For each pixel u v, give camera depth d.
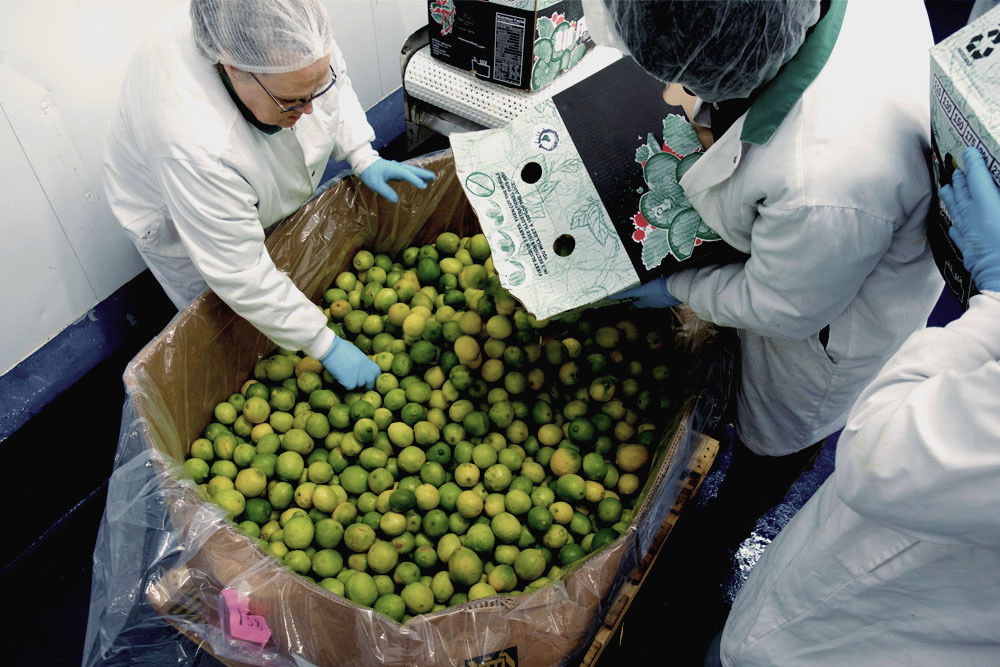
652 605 2.10
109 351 2.29
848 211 1.09
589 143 1.43
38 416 2.13
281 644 1.28
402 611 1.49
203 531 1.32
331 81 1.45
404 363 1.85
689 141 1.40
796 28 1.02
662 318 1.86
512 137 1.47
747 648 1.38
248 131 1.44
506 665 1.28
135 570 1.34
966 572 0.96
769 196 1.14
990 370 0.78
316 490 1.66
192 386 1.70
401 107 3.07
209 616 1.30
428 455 1.75
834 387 1.51
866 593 1.10
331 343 1.74
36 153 1.86
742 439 1.86
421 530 1.67
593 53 2.27
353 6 2.58
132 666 1.76
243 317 1.71
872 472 0.91
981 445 0.79
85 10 1.81
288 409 1.83
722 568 2.19
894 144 1.09
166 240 1.73
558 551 1.64
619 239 1.38
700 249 1.35
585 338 1.86
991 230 0.93
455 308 1.97
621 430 1.77
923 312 1.40
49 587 2.15
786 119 1.12
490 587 1.53
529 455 1.80
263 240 1.54
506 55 2.04
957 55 0.96
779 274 1.20
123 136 1.51
